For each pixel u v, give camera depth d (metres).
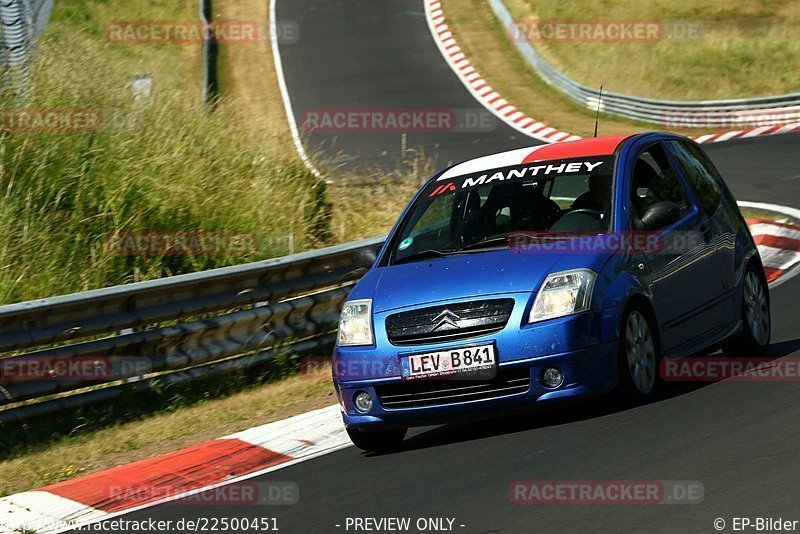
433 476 19.06
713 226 25.09
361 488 19.11
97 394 27.73
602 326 20.55
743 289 25.62
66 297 26.53
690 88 113.12
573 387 20.16
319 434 23.77
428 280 21.67
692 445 18.22
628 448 18.61
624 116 98.75
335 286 37.16
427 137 91.50
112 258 38.06
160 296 28.73
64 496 21.19
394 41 127.25
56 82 44.41
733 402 20.77
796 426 18.56
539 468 18.31
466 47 123.62
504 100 105.62
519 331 20.23
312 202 45.97
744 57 119.25
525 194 23.78
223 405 28.30
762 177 63.22
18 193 39.03
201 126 46.94
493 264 21.53
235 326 30.38
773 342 27.70
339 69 118.50
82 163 40.62
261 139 49.66
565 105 104.19
